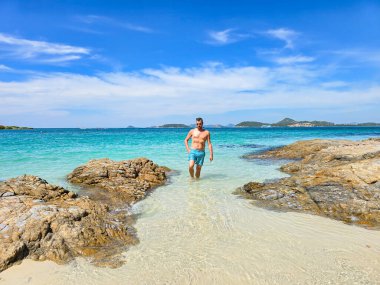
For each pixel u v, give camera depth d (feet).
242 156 42.45
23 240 11.53
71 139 81.71
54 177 24.82
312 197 17.63
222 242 12.55
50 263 10.84
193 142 25.20
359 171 19.06
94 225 13.26
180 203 18.06
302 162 32.40
